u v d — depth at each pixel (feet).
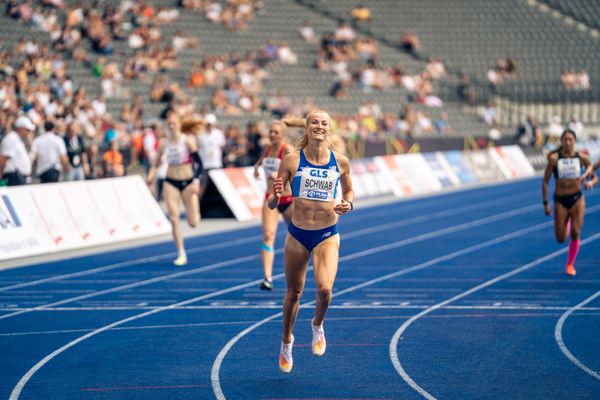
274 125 88.33
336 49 299.99
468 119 304.30
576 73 348.59
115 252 118.11
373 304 82.17
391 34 337.52
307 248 55.42
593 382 54.08
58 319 76.95
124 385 54.80
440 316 76.13
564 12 383.04
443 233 136.56
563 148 96.37
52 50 231.71
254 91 260.62
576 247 96.68
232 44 284.61
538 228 140.67
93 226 125.08
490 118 307.99
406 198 196.34
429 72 317.01
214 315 78.07
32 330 72.33
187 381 55.72
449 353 62.49
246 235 135.23
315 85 284.41
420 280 95.09
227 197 155.43
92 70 232.32
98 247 122.83
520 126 284.00
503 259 109.29
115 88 226.58
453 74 327.26
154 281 96.22
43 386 54.65
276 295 87.61
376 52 317.01
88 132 182.50
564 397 50.80
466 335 68.44
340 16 334.24
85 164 140.56
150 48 254.47
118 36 251.19
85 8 248.52
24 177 121.70
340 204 54.80
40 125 173.58
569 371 56.90
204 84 250.37
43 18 236.63
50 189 120.88
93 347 65.98
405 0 355.97
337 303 82.89
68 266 106.63
